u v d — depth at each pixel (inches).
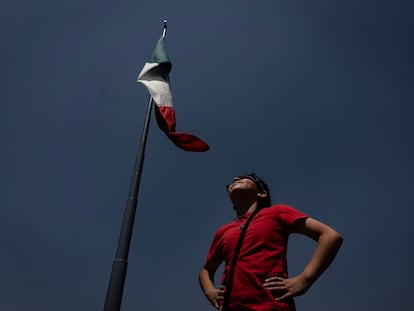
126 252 255.8
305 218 139.5
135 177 298.8
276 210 148.3
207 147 337.4
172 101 363.6
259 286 126.0
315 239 135.2
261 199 173.9
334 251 127.6
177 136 338.3
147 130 335.3
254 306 123.5
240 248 140.3
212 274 166.4
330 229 132.1
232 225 159.8
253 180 178.2
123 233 264.1
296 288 123.6
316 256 128.0
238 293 128.6
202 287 160.6
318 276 125.4
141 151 318.0
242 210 173.0
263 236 139.6
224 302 131.0
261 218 147.6
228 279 134.6
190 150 339.9
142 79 371.6
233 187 175.5
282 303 123.3
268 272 130.7
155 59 384.2
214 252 161.6
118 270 246.8
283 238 142.3
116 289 238.7
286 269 137.6
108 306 232.2
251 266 132.5
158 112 347.3
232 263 137.5
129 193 288.5
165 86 369.1
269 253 135.3
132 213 276.2
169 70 384.5
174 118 353.1
